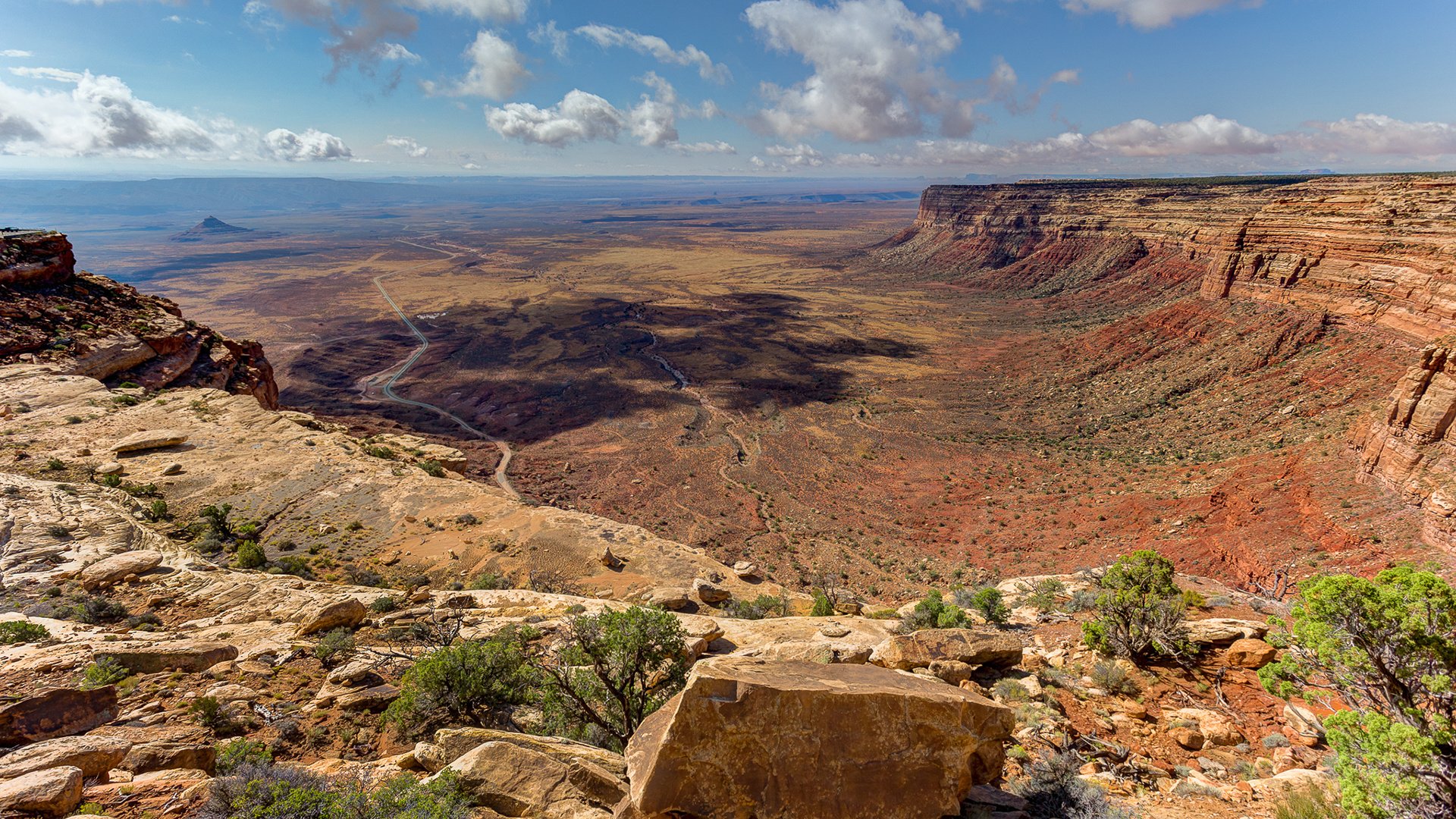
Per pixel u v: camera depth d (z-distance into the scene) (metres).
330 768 10.28
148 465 38.88
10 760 8.91
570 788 8.29
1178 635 14.30
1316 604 9.38
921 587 53.81
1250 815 8.65
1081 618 18.02
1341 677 9.14
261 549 29.14
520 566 32.19
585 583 30.98
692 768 6.87
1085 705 12.33
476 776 8.51
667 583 31.53
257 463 41.28
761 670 7.79
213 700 12.86
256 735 12.40
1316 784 8.97
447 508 38.47
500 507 39.25
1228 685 12.99
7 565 23.19
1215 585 20.80
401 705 12.68
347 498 38.34
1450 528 36.34
